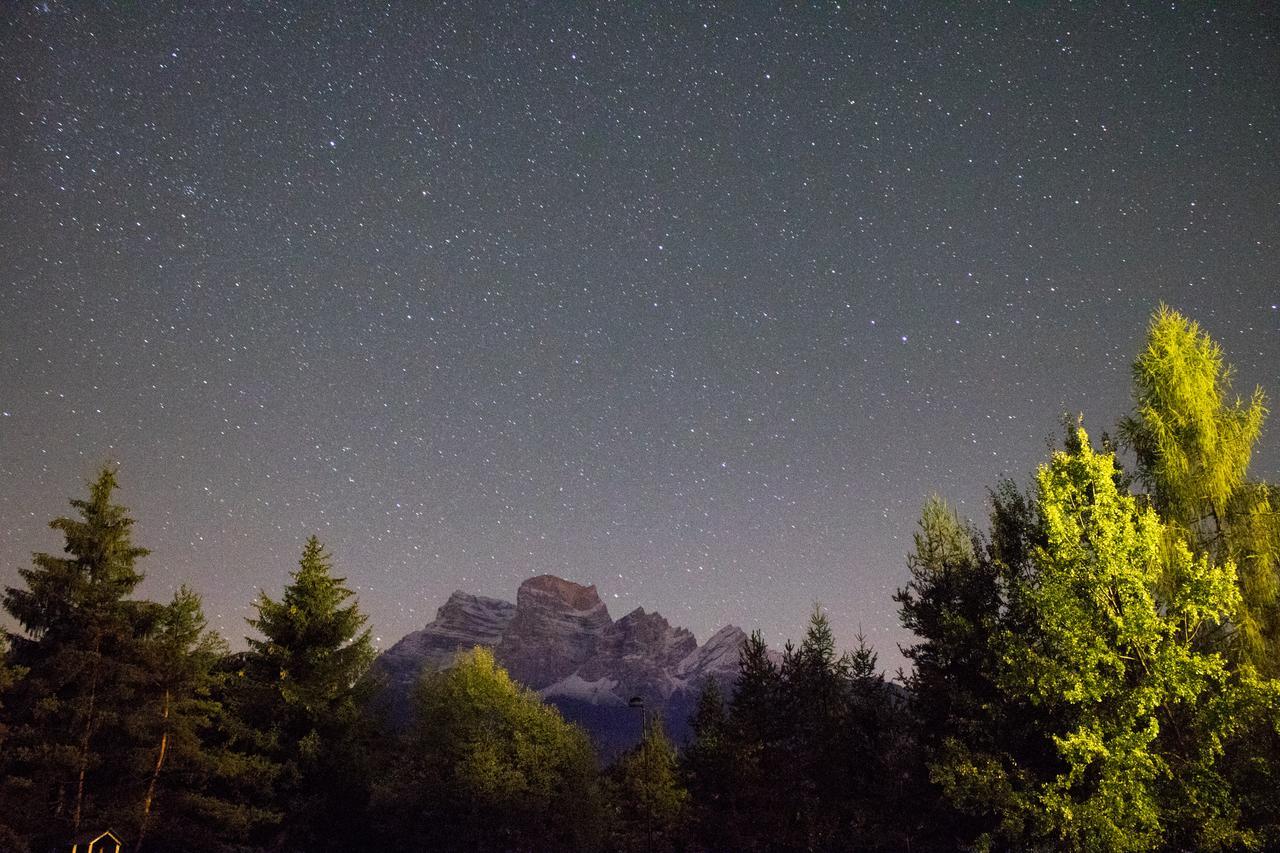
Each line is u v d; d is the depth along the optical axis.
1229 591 17.66
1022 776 20.53
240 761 36.78
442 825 45.78
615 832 55.88
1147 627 18.00
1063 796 18.72
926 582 28.94
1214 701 17.19
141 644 34.53
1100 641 18.22
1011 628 23.72
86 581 34.81
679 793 54.94
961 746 21.95
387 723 43.94
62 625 34.34
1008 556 25.50
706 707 53.62
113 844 29.72
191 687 36.12
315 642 42.09
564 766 49.44
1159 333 21.69
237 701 39.28
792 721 43.91
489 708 49.91
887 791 29.89
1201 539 20.59
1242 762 17.59
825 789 36.66
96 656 32.88
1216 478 20.30
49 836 30.67
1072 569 19.20
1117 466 22.17
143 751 33.25
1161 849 18.48
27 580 34.28
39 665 33.09
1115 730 18.14
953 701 24.06
